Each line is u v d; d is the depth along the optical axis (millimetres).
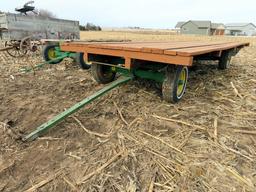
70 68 7000
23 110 3820
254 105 3982
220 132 3066
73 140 2883
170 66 3631
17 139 2852
